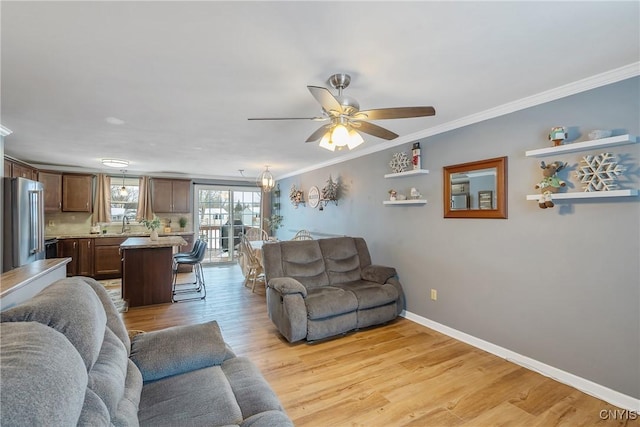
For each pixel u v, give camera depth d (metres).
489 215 2.77
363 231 4.55
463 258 3.04
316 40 1.64
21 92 2.30
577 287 2.21
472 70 2.00
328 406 2.01
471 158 2.95
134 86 2.21
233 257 7.68
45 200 5.46
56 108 2.64
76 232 5.94
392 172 3.97
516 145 2.58
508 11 1.40
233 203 7.73
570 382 2.24
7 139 3.67
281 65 1.91
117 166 5.33
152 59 1.83
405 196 3.72
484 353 2.77
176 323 3.51
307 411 1.96
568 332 2.26
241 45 1.68
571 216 2.25
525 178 2.52
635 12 1.40
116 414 1.03
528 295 2.50
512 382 2.29
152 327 3.38
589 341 2.15
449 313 3.18
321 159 5.19
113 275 5.80
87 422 0.88
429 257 3.42
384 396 2.12
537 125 2.44
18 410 0.65
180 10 1.38
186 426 1.13
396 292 3.45
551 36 1.61
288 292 2.94
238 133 3.47
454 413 1.94
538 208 2.44
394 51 1.75
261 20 1.46
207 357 1.60
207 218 7.45
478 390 2.19
